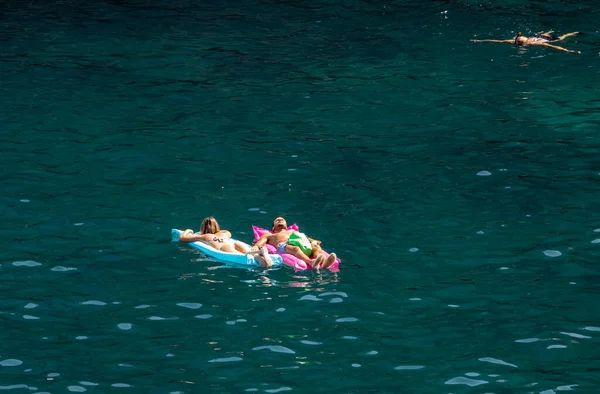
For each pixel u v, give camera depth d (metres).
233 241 47.28
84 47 88.38
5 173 57.69
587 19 96.56
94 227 50.16
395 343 37.97
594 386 34.25
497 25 94.94
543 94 73.81
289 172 58.91
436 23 96.31
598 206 52.78
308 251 46.12
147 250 47.44
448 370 35.66
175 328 39.34
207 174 58.47
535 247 47.44
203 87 76.69
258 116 69.69
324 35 93.00
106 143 63.75
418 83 77.25
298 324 39.69
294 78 79.19
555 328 38.94
